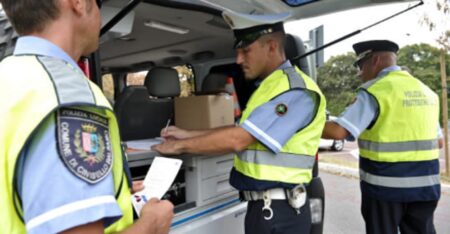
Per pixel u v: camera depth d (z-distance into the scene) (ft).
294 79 5.31
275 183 5.23
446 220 14.29
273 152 5.09
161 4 6.54
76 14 2.49
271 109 5.09
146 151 5.28
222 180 6.29
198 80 12.64
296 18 7.61
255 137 5.02
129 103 6.71
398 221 7.87
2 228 2.10
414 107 7.45
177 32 8.95
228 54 11.23
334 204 16.87
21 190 2.05
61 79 2.22
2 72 2.29
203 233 5.88
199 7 6.82
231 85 7.91
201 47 10.85
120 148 2.69
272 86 5.29
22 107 2.08
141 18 7.59
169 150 5.32
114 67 13.62
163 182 3.76
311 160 5.58
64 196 2.00
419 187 7.47
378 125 7.59
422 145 7.48
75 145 2.12
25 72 2.21
